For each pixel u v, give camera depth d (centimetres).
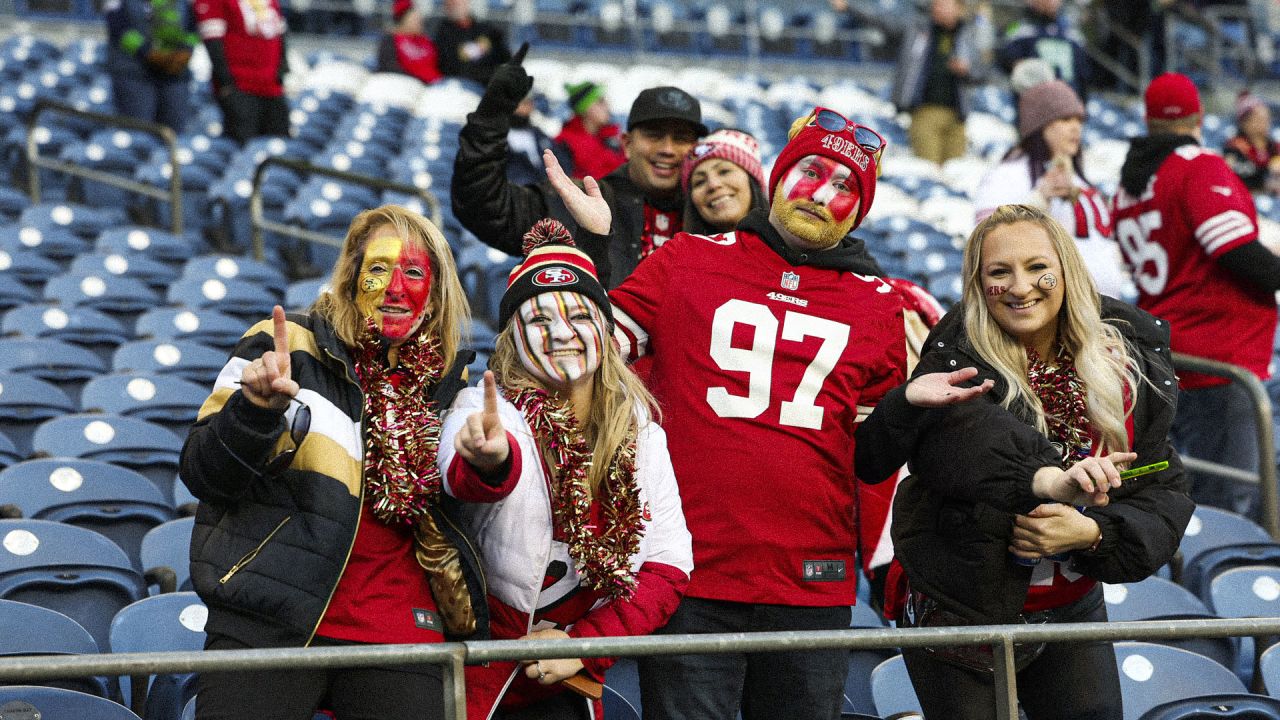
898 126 5431
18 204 3222
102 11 6019
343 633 975
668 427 1152
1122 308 1155
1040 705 1111
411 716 965
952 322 1155
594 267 1152
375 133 4278
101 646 1371
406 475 993
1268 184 4459
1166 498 1108
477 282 2986
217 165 3625
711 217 1421
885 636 991
